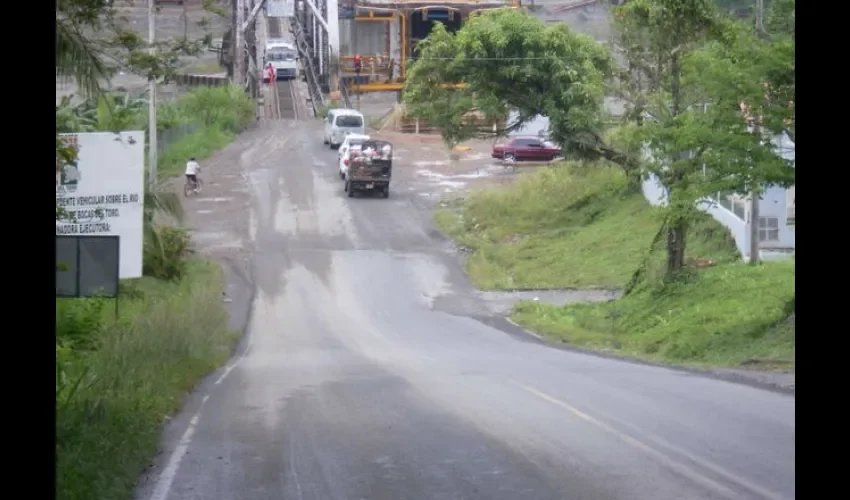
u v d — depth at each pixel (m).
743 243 31.16
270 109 71.19
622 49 31.56
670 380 16.44
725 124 21.27
